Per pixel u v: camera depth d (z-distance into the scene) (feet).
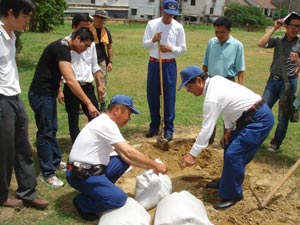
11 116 13.74
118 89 38.11
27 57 54.49
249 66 60.29
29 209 15.11
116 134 13.70
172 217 12.97
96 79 21.15
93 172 13.98
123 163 15.33
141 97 34.96
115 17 188.85
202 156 20.79
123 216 13.28
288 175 16.25
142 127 25.86
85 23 18.99
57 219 14.57
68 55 16.06
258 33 150.82
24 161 14.82
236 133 15.62
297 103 20.31
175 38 22.20
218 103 14.74
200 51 76.43
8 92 13.58
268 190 17.46
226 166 15.40
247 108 15.16
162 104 21.74
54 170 17.16
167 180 15.90
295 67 20.63
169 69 22.16
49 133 16.65
